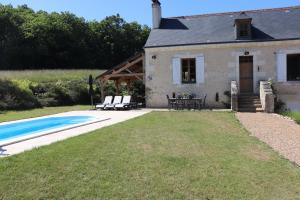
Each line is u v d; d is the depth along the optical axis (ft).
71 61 186.09
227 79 71.97
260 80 70.69
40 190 21.01
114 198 20.40
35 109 77.41
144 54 76.64
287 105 70.23
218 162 26.76
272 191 21.79
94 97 95.86
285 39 69.10
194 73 73.97
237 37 71.77
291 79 70.28
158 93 75.31
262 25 74.69
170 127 42.16
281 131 40.86
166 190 21.45
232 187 22.11
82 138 34.09
